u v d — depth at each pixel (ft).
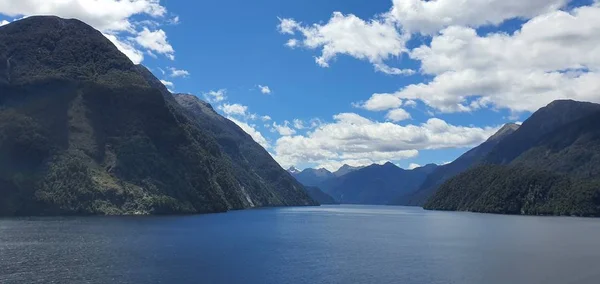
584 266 355.77
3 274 281.54
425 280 297.94
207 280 281.33
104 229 555.69
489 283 292.20
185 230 588.50
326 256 392.27
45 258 336.08
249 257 373.40
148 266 318.24
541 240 556.10
